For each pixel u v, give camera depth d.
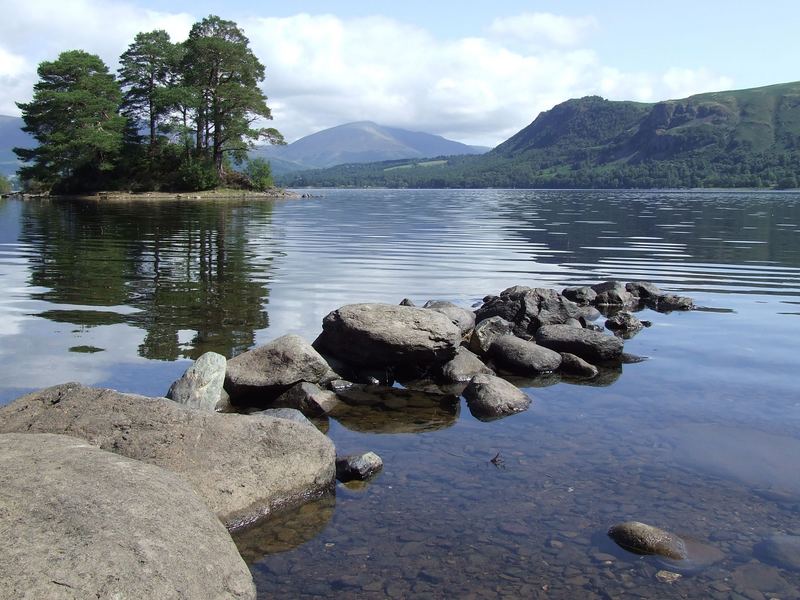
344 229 30.05
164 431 5.20
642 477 5.48
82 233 26.02
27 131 66.56
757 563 4.26
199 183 70.31
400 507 5.03
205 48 67.25
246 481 5.04
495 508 4.98
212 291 13.48
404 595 3.97
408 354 8.67
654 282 15.88
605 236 27.50
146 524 3.66
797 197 85.94
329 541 4.59
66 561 3.24
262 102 71.56
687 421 6.82
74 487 3.77
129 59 71.69
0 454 4.07
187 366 8.38
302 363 7.91
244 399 7.67
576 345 9.59
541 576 4.15
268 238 25.00
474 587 4.05
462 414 7.28
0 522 3.37
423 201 72.94
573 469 5.66
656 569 4.21
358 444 6.33
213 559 3.75
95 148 64.00
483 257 20.14
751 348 9.87
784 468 5.66
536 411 7.29
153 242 22.81
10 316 10.92
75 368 8.17
